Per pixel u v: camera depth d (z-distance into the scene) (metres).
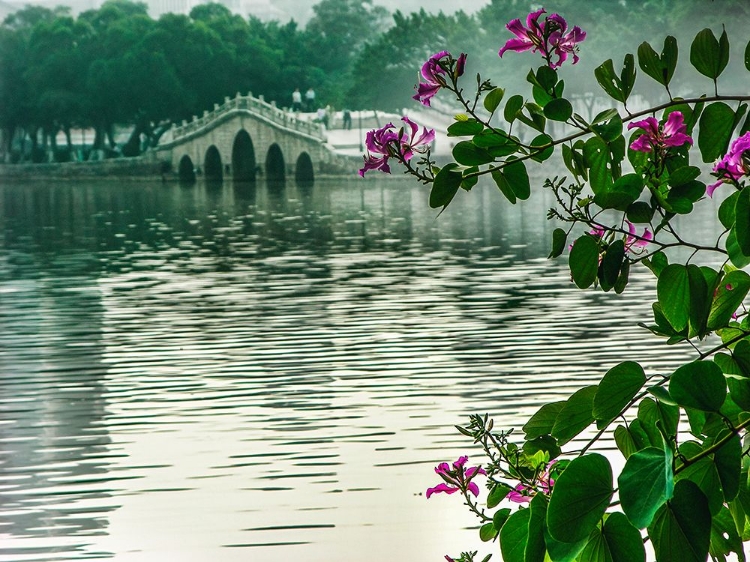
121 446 16.14
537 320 25.72
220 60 138.38
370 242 46.47
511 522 5.04
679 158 5.37
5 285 35.41
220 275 36.62
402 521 12.80
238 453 15.61
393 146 5.29
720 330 5.41
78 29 142.38
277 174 120.25
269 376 20.58
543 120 5.31
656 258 5.36
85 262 42.03
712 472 4.58
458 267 36.84
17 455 15.77
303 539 12.37
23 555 12.11
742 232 4.77
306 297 30.69
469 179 5.33
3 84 147.00
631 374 4.77
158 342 24.42
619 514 4.50
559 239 5.23
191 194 95.06
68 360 22.64
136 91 134.75
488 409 17.53
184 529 12.75
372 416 17.34
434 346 22.92
